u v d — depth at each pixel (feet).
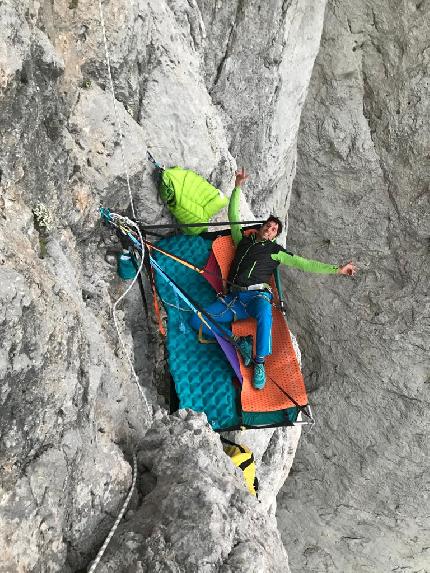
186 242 15.96
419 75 24.17
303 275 29.89
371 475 28.68
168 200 15.14
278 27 19.10
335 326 29.43
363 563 29.73
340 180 27.71
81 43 11.71
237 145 20.83
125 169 12.98
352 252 28.78
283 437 17.07
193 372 13.93
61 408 7.89
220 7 17.79
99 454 8.88
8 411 7.02
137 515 8.85
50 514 7.45
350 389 29.14
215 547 7.84
